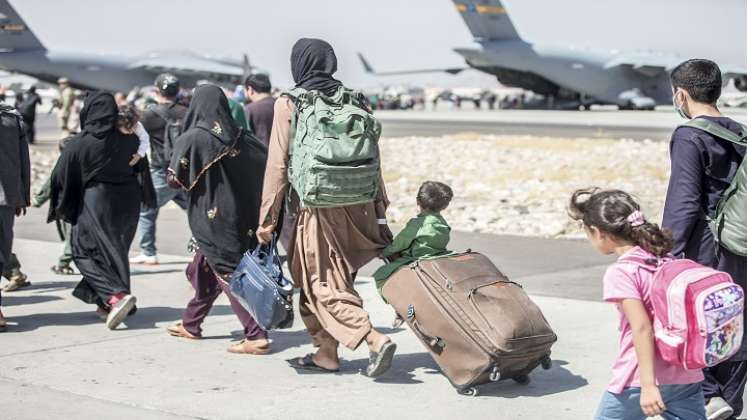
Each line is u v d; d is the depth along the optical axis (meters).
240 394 5.60
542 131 39.22
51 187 7.20
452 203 16.31
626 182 19.97
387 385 5.82
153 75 74.81
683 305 3.52
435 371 6.14
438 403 5.45
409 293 5.61
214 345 6.82
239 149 6.36
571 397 5.57
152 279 9.42
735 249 4.58
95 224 7.16
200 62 77.75
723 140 4.67
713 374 4.83
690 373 3.76
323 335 6.09
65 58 72.12
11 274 8.81
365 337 5.64
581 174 21.84
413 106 95.19
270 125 9.01
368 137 5.57
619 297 3.67
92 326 7.38
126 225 7.31
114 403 5.39
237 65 83.19
